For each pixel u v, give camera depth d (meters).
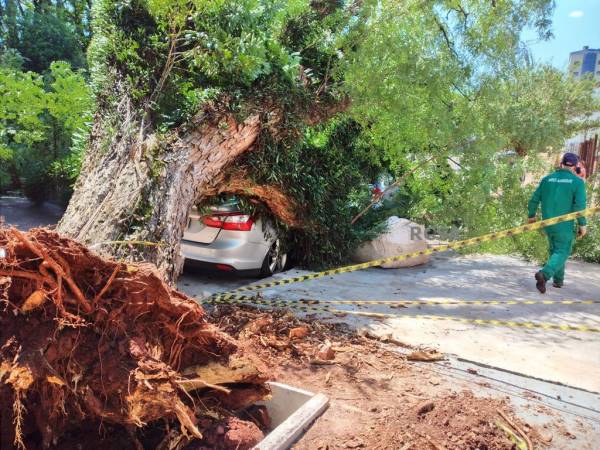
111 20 5.24
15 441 1.95
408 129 6.73
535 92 8.85
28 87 7.56
